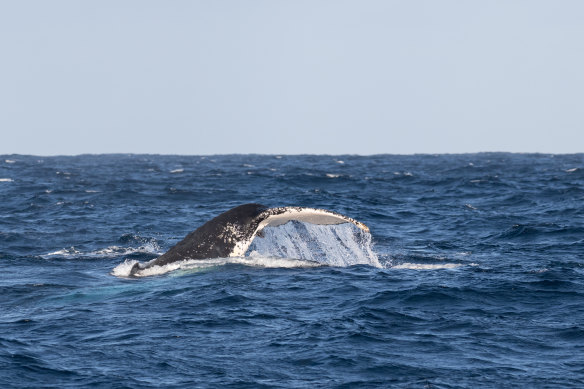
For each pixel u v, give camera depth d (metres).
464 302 60.12
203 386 42.25
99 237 100.00
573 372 44.16
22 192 169.75
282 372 44.47
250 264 71.81
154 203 148.38
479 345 49.28
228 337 50.97
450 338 50.78
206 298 60.84
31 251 89.38
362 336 50.97
